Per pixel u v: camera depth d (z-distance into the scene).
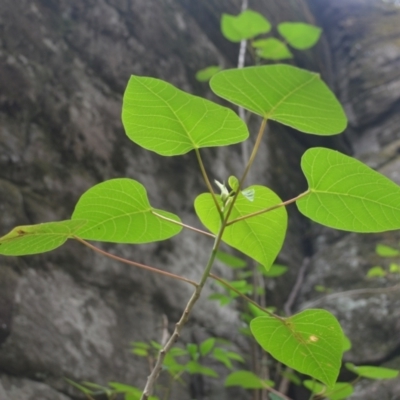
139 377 1.49
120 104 1.98
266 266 0.65
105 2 2.16
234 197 0.54
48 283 1.42
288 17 3.47
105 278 1.58
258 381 1.23
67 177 1.64
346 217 0.59
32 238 0.56
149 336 1.59
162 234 0.63
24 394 1.22
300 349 0.62
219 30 2.75
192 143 0.56
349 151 3.08
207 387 1.66
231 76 0.50
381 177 0.55
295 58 3.19
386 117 3.12
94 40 2.03
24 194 1.49
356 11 4.12
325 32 4.13
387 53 3.55
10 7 1.75
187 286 1.81
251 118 2.59
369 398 1.65
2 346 1.24
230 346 1.78
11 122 1.56
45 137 1.64
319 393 1.08
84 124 1.79
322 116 0.51
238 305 1.92
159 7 2.43
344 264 2.22
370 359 1.80
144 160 1.95
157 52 2.28
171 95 0.53
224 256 1.38
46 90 1.72
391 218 0.58
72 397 1.32
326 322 0.60
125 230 0.62
